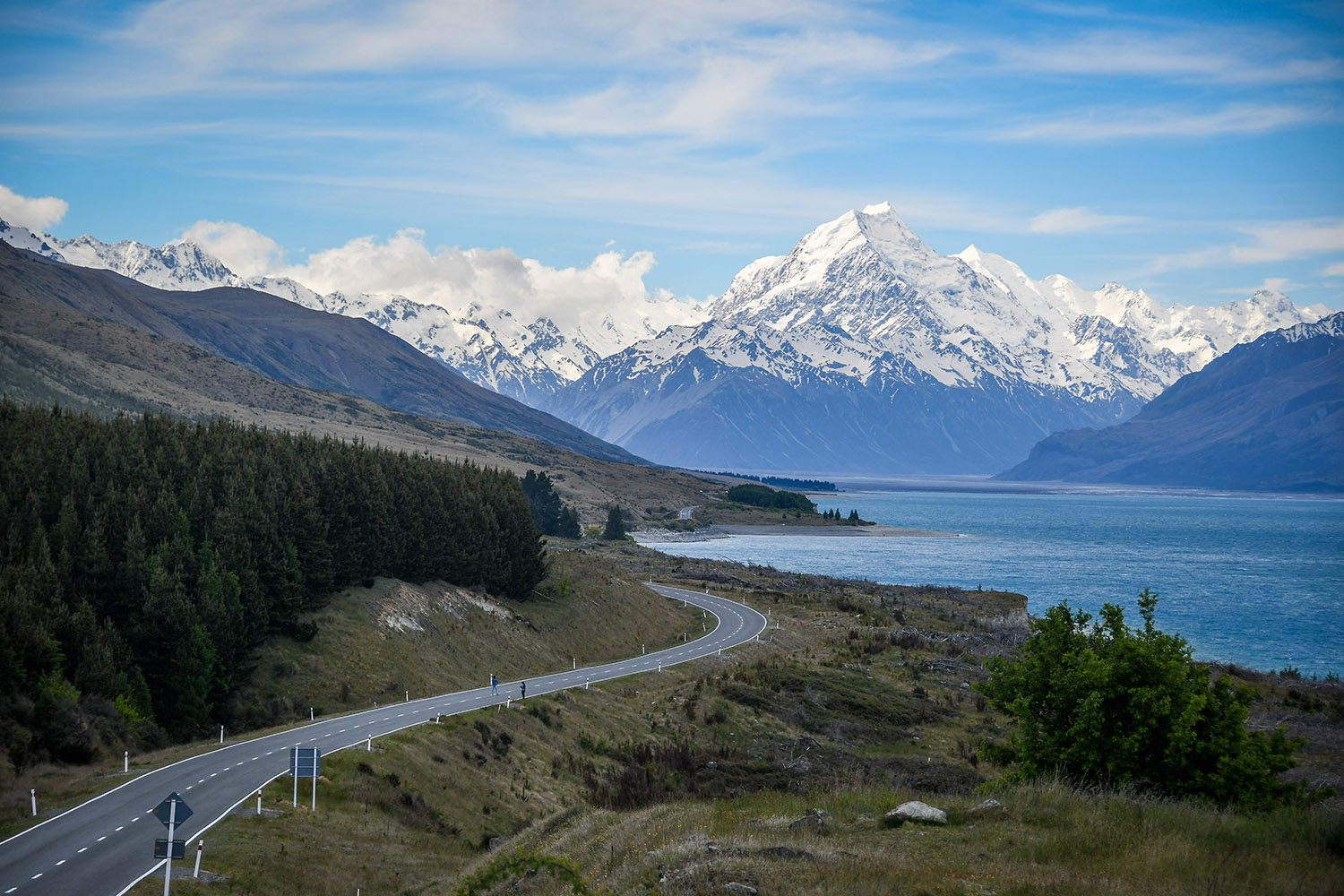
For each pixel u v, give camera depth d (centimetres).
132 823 3819
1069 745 3759
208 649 6581
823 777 6116
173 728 6400
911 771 6262
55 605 6375
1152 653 3684
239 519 7756
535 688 7862
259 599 7438
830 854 2452
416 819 4575
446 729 5941
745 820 3120
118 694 6059
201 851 3450
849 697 8169
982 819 2823
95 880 3184
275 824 3950
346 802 4484
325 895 3406
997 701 4066
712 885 2278
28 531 7162
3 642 5362
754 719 7475
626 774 6050
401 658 8306
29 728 5081
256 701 7044
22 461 7756
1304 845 2436
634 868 2592
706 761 6519
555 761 6072
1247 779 3497
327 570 8562
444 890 3397
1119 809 2831
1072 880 2172
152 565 6956
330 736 5612
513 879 3120
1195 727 3662
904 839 2645
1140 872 2253
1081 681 3728
